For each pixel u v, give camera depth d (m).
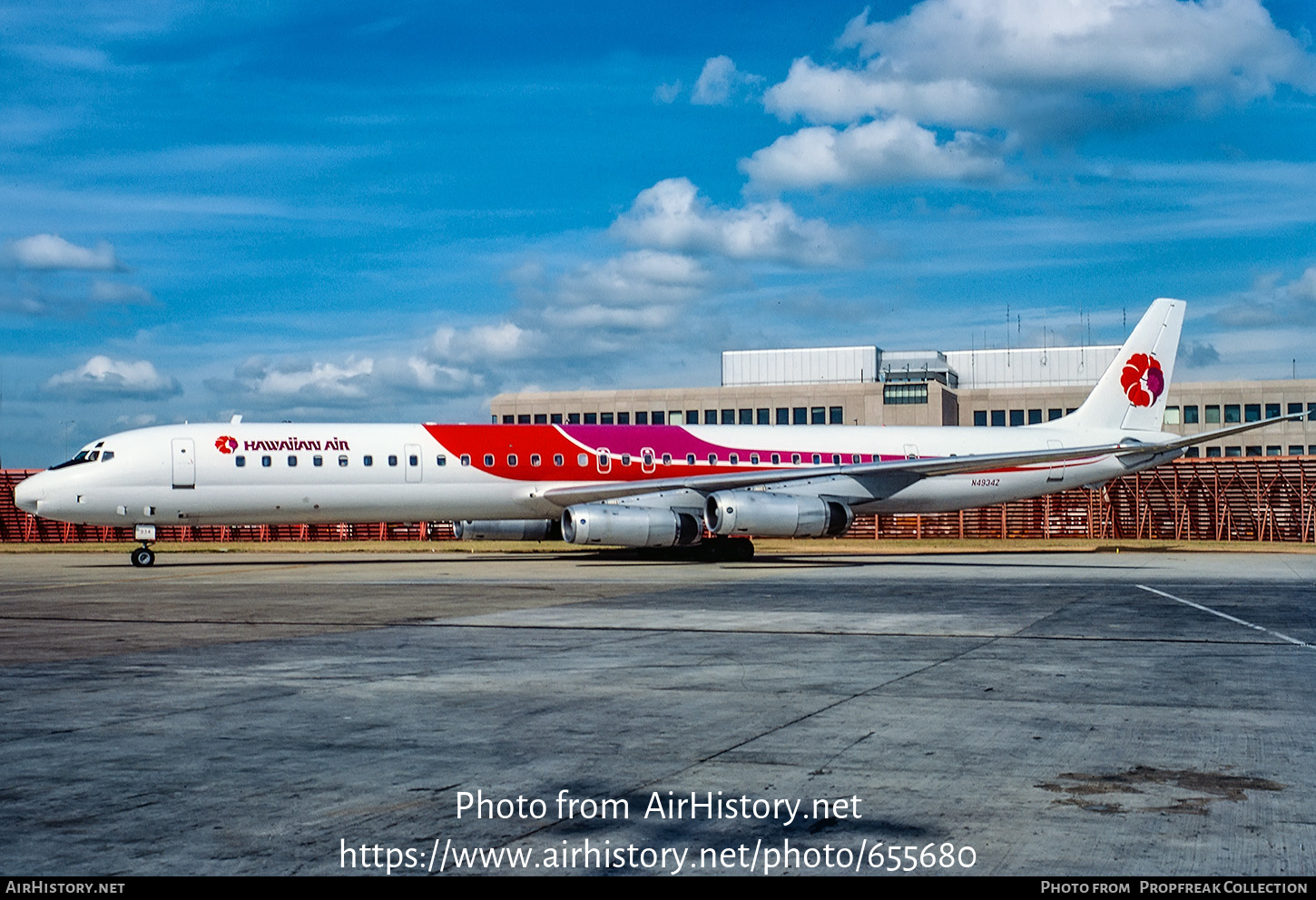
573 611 19.11
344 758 8.27
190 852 6.15
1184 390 82.88
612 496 34.47
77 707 10.31
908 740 8.88
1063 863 5.99
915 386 79.12
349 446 33.09
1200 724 9.52
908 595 22.14
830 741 8.84
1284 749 8.56
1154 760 8.22
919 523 58.34
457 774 7.83
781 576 27.91
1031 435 40.19
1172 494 56.56
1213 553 43.00
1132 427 41.38
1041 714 9.95
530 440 34.81
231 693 11.04
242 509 32.50
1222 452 81.94
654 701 10.58
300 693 11.03
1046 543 52.16
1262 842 6.32
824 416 79.50
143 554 33.56
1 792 7.34
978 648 14.37
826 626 16.77
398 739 8.91
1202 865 5.95
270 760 8.22
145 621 17.72
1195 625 16.94
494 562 35.34
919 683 11.60
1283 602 20.83
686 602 20.59
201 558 39.62
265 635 15.83
